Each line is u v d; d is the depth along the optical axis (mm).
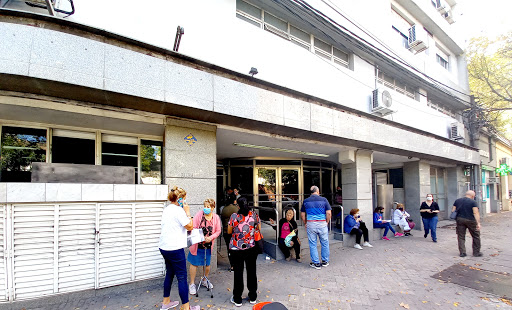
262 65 6008
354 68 8367
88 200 3641
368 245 7262
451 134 13008
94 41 3465
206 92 4352
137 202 4059
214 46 5285
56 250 3461
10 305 3217
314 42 7680
